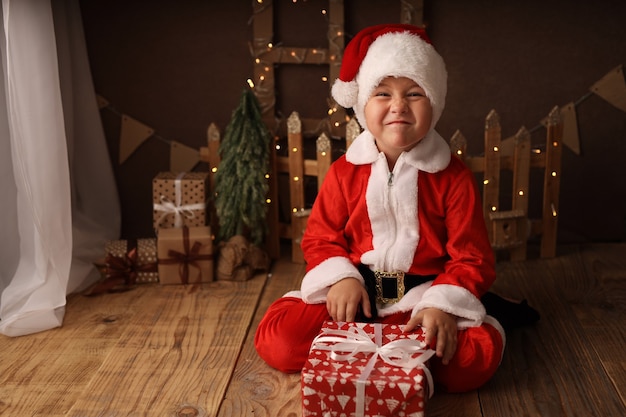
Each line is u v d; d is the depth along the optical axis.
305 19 2.85
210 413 1.86
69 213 2.41
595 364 2.08
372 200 2.10
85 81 2.85
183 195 2.74
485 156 2.76
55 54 2.31
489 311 2.26
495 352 1.93
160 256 2.65
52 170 2.31
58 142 2.33
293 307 2.11
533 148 2.94
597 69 2.85
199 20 2.87
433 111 2.02
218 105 2.96
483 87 2.89
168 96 2.96
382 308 2.08
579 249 2.96
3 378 2.04
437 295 1.95
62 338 2.28
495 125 2.73
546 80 2.87
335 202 2.19
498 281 2.68
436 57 2.02
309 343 2.04
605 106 2.88
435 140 2.12
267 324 2.09
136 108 2.97
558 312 2.41
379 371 1.75
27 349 2.21
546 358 2.12
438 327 1.90
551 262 2.84
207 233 2.68
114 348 2.21
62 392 1.97
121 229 3.09
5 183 2.40
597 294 2.54
